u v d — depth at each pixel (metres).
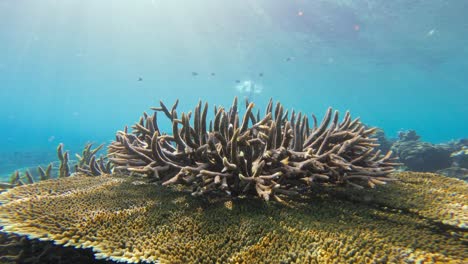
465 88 48.53
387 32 22.88
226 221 2.26
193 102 100.62
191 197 2.74
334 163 2.84
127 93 100.00
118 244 1.99
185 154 3.00
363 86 50.16
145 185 3.13
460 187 3.28
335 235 2.06
